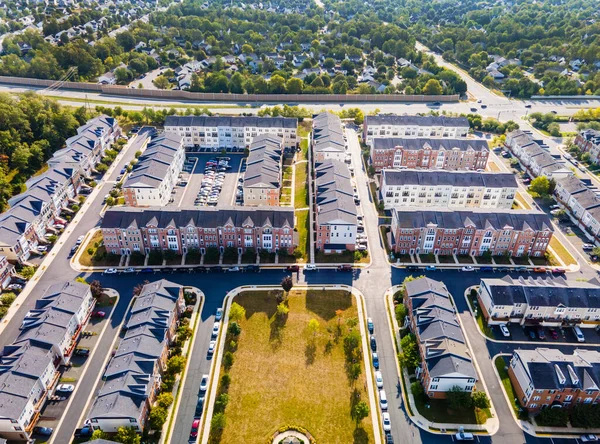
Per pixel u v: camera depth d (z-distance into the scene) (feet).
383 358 475.31
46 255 606.14
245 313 524.11
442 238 610.24
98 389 439.63
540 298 504.43
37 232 621.31
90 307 516.73
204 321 513.86
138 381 410.72
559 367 420.77
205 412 420.77
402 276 585.63
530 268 602.44
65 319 468.75
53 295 492.54
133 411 388.98
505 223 604.90
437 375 416.67
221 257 610.65
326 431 407.64
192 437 399.24
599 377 415.64
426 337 453.99
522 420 420.77
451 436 406.00
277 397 435.12
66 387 435.53
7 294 530.27
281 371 459.73
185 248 615.57
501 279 536.83
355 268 596.29
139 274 579.07
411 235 609.01
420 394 435.12
